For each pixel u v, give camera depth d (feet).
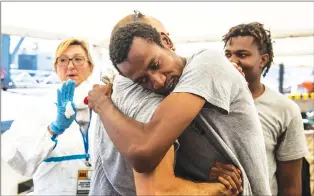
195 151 2.69
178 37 8.64
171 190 2.31
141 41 2.32
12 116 6.61
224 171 2.57
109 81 3.17
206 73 2.35
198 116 2.48
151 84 2.44
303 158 4.62
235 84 2.50
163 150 2.15
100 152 2.99
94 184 3.18
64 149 5.37
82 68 5.80
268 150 4.32
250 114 2.61
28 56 8.25
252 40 4.12
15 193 6.68
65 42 5.81
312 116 15.74
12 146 5.26
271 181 4.37
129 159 2.20
